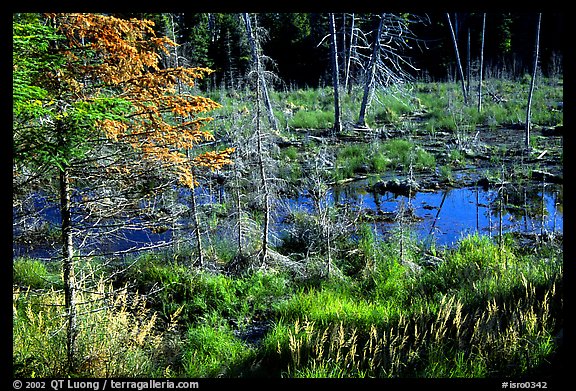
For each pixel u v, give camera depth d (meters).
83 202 5.42
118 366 5.70
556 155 18.33
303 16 41.06
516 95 31.28
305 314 7.33
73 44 5.21
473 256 9.01
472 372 5.06
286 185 15.27
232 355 6.41
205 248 10.43
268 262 9.52
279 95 33.38
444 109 28.81
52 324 6.34
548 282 6.62
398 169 18.36
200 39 29.38
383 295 8.23
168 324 7.48
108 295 6.77
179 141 5.75
